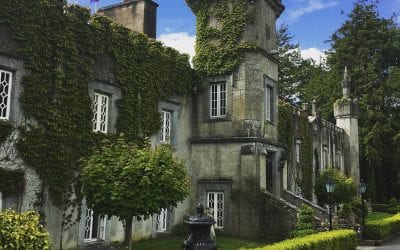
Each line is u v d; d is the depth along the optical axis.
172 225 18.00
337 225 19.23
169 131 18.47
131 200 11.08
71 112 13.36
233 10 19.42
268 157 20.11
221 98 19.41
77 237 13.43
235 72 19.03
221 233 18.30
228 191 18.45
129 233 12.05
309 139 27.95
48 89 12.72
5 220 6.90
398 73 41.72
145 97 16.73
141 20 18.67
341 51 45.09
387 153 41.97
